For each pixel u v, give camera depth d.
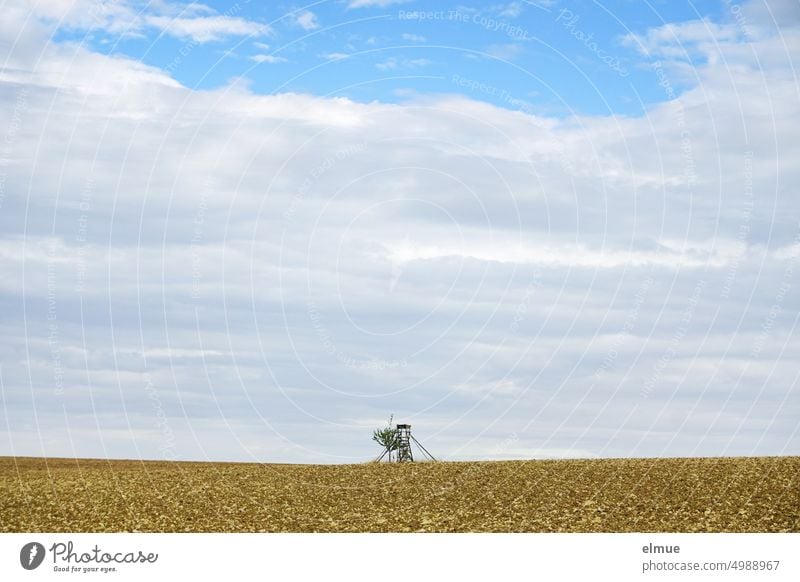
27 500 19.89
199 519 18.19
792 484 20.64
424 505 19.58
